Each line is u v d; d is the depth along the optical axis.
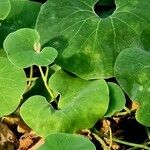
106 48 0.33
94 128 0.34
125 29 0.34
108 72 0.33
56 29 0.34
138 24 0.34
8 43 0.32
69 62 0.33
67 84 0.33
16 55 0.32
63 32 0.34
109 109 0.32
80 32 0.34
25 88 0.33
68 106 0.31
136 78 0.32
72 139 0.28
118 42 0.33
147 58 0.32
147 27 0.34
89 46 0.33
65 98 0.33
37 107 0.31
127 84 0.32
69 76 0.34
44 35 0.34
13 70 0.33
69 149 0.28
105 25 0.34
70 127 0.30
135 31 0.34
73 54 0.33
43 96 0.34
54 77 0.33
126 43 0.33
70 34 0.34
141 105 0.31
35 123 0.31
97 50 0.33
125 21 0.34
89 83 0.33
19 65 0.31
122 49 0.33
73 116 0.30
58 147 0.28
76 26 0.34
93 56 0.33
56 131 0.30
